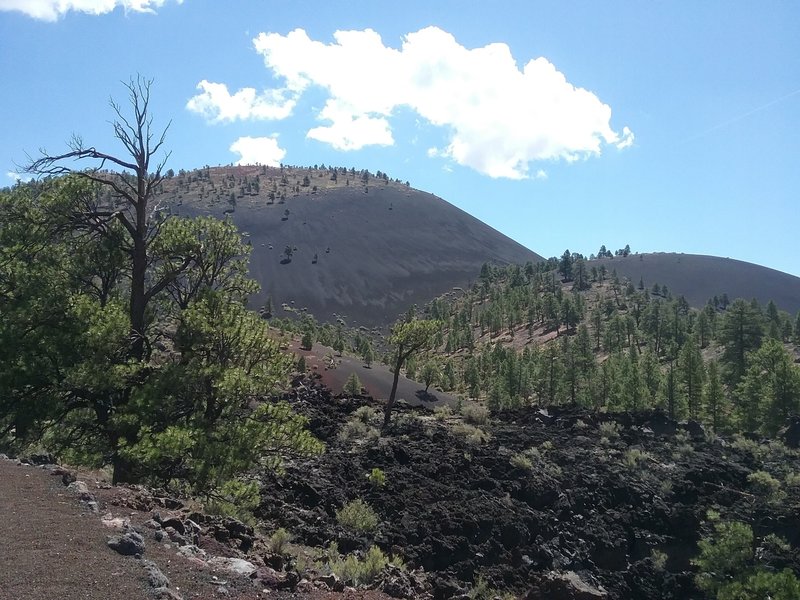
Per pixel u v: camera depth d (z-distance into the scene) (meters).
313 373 50.53
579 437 36.84
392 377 58.34
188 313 14.46
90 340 13.25
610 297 128.75
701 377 49.69
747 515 27.69
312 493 21.75
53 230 15.26
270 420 14.29
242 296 18.17
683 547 26.12
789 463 34.53
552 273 155.88
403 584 9.23
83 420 13.77
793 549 25.44
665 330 84.44
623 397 46.44
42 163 14.66
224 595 5.87
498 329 112.75
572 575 17.89
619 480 30.28
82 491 7.79
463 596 14.37
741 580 20.89
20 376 12.77
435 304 148.00
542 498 27.31
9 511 6.62
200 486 11.76
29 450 12.27
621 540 25.62
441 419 39.44
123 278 18.23
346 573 9.27
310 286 186.50
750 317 55.38
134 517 7.59
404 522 21.69
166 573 5.97
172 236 16.22
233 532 8.77
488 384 65.00
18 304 13.43
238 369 13.55
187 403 14.02
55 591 4.89
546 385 56.88
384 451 29.67
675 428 40.25
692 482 30.89
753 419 43.12
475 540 22.19
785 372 40.59
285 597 6.38
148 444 11.47
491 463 30.14
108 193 16.67
